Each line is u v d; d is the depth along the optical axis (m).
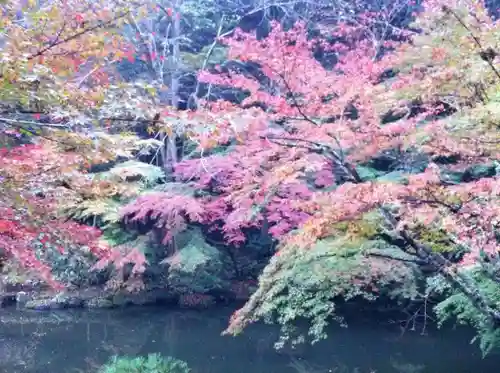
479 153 4.92
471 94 4.92
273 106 5.65
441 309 6.64
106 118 3.27
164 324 12.38
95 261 13.45
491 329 5.76
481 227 4.21
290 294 6.23
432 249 5.74
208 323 12.43
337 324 10.55
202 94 16.34
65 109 3.11
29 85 2.87
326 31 11.78
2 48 2.85
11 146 4.10
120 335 11.46
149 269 14.08
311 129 5.46
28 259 4.29
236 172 8.53
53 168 4.00
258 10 15.76
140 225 14.48
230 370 8.81
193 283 13.66
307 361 9.13
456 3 4.51
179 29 15.62
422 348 9.30
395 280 6.58
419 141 5.14
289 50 5.14
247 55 5.19
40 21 3.06
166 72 14.94
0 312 13.43
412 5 12.77
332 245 6.16
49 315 13.21
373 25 12.05
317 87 5.40
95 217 12.89
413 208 4.69
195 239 13.46
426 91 5.09
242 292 14.20
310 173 7.73
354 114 6.08
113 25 3.34
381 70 5.81
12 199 3.72
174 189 12.20
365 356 9.11
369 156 5.71
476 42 4.32
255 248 15.05
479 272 6.16
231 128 4.10
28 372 8.82
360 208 4.85
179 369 8.70
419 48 5.29
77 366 9.20
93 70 3.49
